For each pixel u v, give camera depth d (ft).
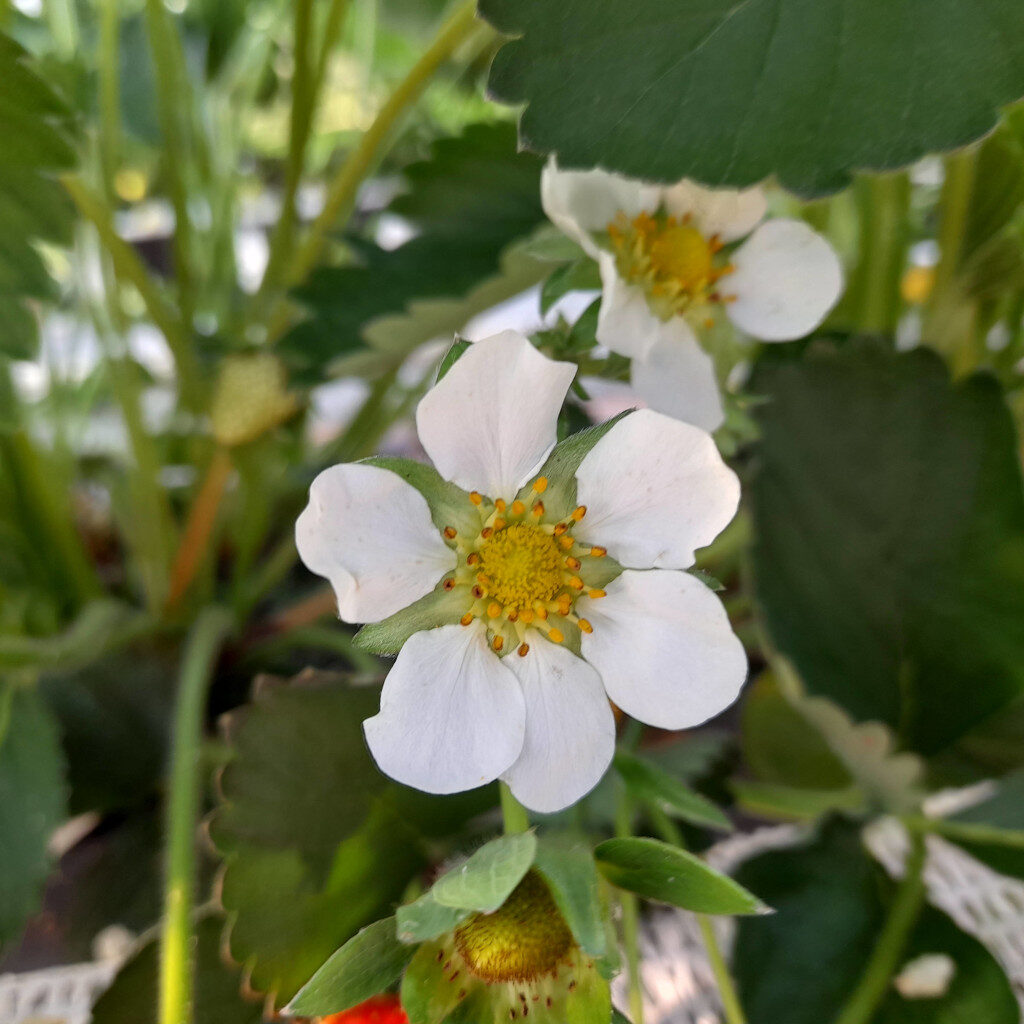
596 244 0.28
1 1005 0.33
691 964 0.34
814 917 0.33
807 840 0.35
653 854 0.20
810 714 0.35
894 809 0.35
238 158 0.55
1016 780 0.34
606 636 0.24
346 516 0.22
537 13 0.23
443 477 0.23
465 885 0.19
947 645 0.34
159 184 0.56
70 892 0.37
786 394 0.35
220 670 0.41
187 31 0.51
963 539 0.34
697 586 0.23
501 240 0.39
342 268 0.38
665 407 0.27
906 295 0.46
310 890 0.28
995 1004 0.30
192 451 0.49
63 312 0.50
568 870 0.20
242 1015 0.30
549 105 0.23
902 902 0.33
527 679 0.24
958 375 0.36
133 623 0.41
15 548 0.42
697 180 0.23
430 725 0.23
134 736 0.38
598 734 0.24
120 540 0.54
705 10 0.23
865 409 0.34
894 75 0.23
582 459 0.24
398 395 0.49
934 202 0.44
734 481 0.22
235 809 0.28
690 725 0.23
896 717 0.34
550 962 0.22
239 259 0.57
